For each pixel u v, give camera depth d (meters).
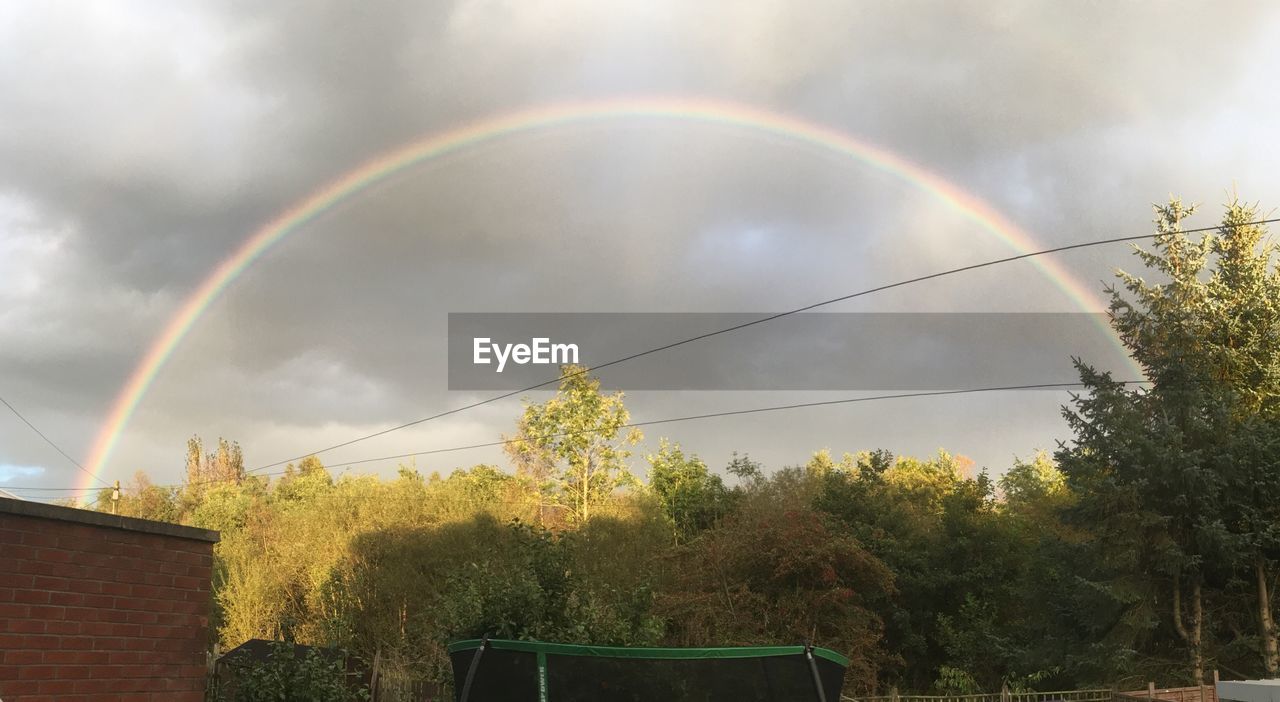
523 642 9.80
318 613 30.95
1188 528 24.03
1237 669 24.08
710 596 23.48
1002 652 28.14
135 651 7.83
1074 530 28.92
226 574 34.72
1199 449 23.72
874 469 37.81
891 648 31.19
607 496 47.53
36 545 7.21
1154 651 25.28
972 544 32.66
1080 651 25.64
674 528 41.38
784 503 38.41
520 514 35.00
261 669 12.75
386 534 31.16
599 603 14.77
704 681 9.58
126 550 7.88
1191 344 28.52
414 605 29.28
